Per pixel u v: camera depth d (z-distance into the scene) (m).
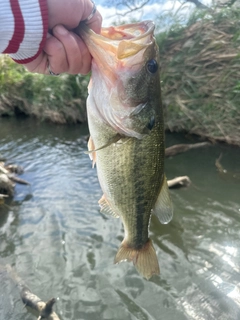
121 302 0.62
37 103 1.92
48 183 1.11
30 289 0.66
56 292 0.65
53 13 0.26
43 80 1.91
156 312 0.59
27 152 1.46
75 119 1.79
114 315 0.59
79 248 0.77
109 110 0.31
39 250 0.78
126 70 0.30
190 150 1.21
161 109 0.34
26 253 0.77
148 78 0.31
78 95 1.78
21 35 0.25
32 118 2.02
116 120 0.31
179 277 0.66
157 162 0.35
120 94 0.30
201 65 1.33
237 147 1.20
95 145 0.33
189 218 0.84
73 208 0.94
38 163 1.31
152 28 0.30
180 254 0.72
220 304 0.59
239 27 1.31
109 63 0.29
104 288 0.65
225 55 1.28
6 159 1.38
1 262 0.74
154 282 0.66
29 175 1.19
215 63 1.31
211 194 0.94
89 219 0.88
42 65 0.30
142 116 0.32
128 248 0.38
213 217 0.83
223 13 1.37
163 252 0.73
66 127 1.78
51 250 0.77
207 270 0.67
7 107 2.12
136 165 0.34
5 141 1.63
